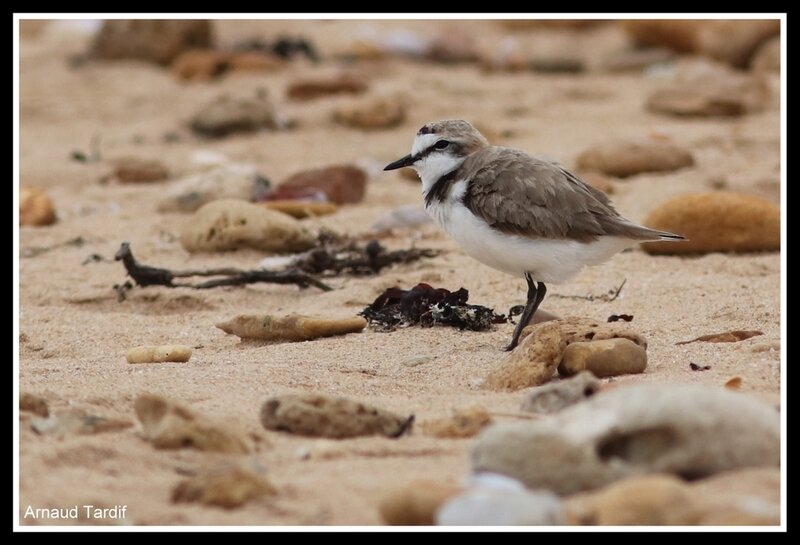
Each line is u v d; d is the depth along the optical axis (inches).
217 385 338.6
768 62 973.2
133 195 691.4
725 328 398.3
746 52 1020.5
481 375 353.1
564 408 292.7
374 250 516.7
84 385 336.2
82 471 260.5
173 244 574.2
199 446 274.2
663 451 240.7
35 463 261.9
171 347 384.2
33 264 549.0
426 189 406.9
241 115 834.2
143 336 432.8
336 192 644.1
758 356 352.2
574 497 236.5
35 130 872.9
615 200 616.1
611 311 437.4
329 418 287.0
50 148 817.5
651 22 1072.8
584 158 690.2
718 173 671.8
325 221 602.9
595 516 222.5
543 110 880.3
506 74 1029.8
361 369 362.3
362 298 472.4
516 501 222.5
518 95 933.8
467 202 382.3
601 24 1248.8
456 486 237.1
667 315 425.1
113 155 791.7
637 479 228.1
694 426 238.8
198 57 1011.9
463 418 288.0
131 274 494.9
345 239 562.3
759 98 849.5
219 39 1141.1
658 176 670.5
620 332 347.6
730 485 234.5
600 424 240.8
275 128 842.8
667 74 998.4
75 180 733.9
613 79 1005.8
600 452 244.1
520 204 372.8
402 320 428.8
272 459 270.2
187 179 660.7
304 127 844.6
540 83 988.6
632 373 339.0
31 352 417.1
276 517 237.6
